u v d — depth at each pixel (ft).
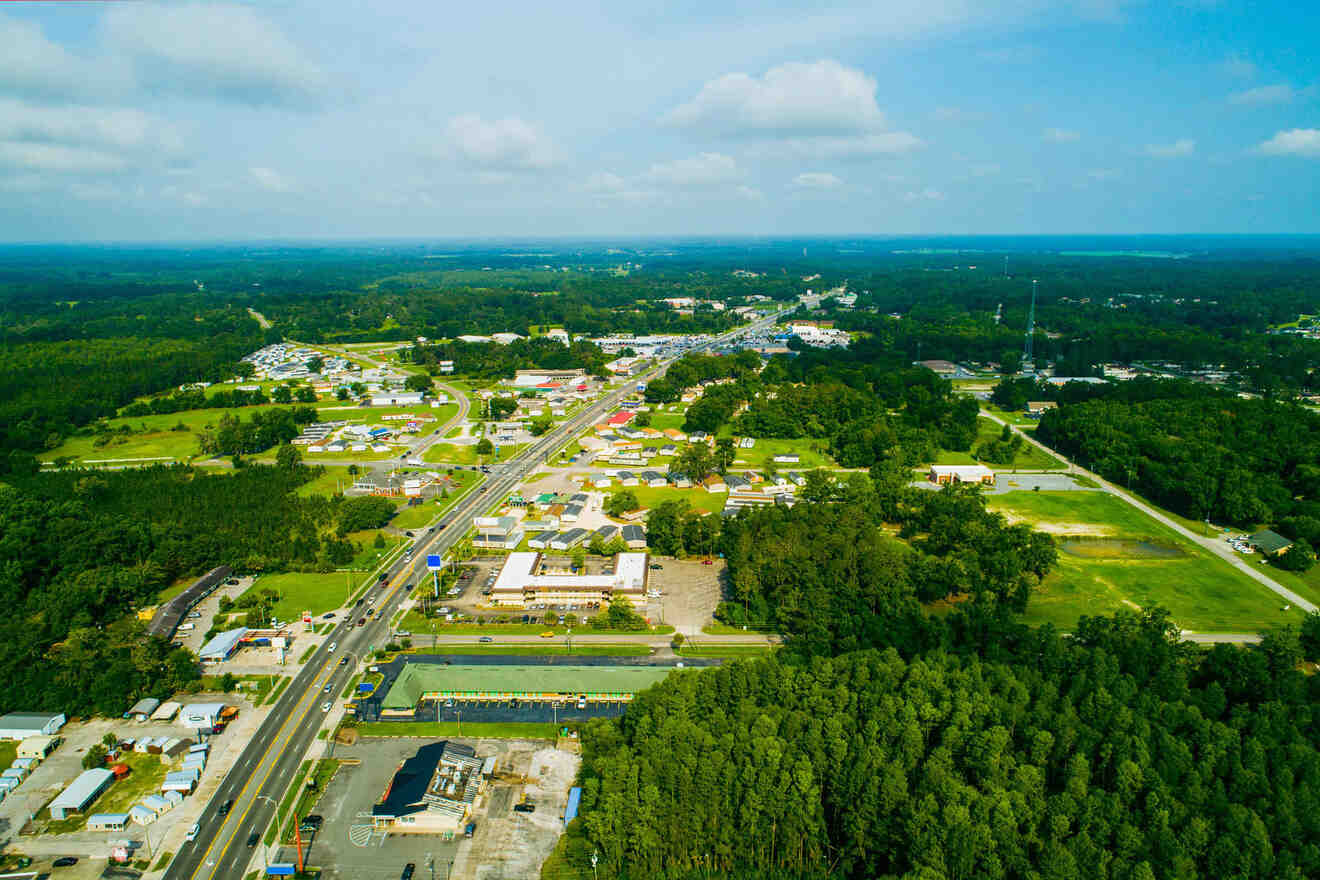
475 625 624.59
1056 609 646.74
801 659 513.04
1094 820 360.69
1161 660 495.00
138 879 380.37
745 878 377.71
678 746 402.11
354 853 396.57
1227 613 639.76
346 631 614.34
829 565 617.62
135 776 452.76
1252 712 448.24
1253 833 341.21
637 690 522.88
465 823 416.05
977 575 635.25
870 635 537.65
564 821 416.67
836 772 394.32
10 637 563.48
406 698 517.14
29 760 458.50
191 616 634.02
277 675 552.82
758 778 386.32
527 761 465.06
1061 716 419.33
